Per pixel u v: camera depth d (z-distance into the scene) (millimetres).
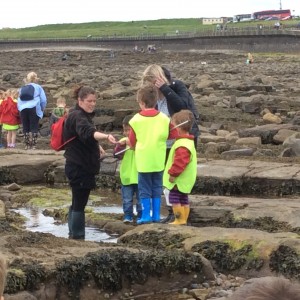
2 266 3668
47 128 23578
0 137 20844
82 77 50219
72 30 190875
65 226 11117
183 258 7930
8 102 20172
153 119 10555
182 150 10242
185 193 10430
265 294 2936
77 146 9789
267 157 16172
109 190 13977
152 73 11023
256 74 52719
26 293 7000
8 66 79812
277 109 27047
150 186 10719
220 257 8547
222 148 17625
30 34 178000
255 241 8539
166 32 156875
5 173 14867
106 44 139625
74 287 7352
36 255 7863
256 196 13023
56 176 14836
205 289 7840
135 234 9500
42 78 51438
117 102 27656
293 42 110812
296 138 18594
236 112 26922
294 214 10508
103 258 7594
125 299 7605
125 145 11023
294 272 8039
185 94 11102
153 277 7773
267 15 199625
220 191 13180
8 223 10242
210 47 124000
